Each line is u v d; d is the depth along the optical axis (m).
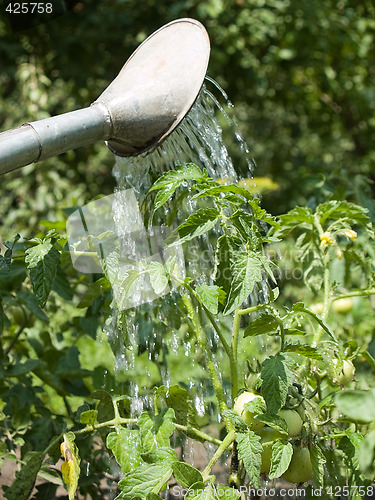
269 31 5.70
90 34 5.54
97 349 2.65
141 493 1.31
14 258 1.87
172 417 1.46
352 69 6.39
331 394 1.57
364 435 1.48
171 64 1.54
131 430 1.49
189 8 5.63
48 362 2.11
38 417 2.04
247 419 1.41
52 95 6.12
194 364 1.90
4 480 2.09
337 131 7.09
